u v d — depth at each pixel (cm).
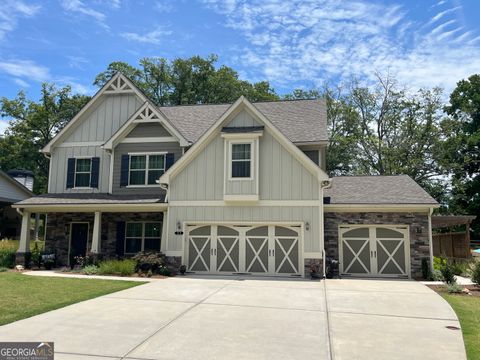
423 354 661
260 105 2183
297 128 1898
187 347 679
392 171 3291
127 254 1905
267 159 1667
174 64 4431
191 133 1997
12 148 4188
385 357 646
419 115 3444
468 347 698
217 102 4397
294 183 1639
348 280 1532
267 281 1459
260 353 655
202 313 917
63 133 2094
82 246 1962
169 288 1255
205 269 1697
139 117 1945
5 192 2909
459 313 951
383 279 1612
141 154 1948
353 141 3519
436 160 3362
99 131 2084
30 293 1124
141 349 665
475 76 3822
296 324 837
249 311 945
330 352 666
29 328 774
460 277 1750
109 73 4291
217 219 1680
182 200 1717
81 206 1777
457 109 3884
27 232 1862
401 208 1677
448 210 3494
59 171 2075
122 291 1188
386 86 3588
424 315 929
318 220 1606
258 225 1677
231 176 1666
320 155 1827
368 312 954
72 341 701
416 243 1666
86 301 1033
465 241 2058
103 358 622
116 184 1948
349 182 1945
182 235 1695
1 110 4181
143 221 1914
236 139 1678
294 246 1650
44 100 4162
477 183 3491
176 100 4406
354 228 1734
